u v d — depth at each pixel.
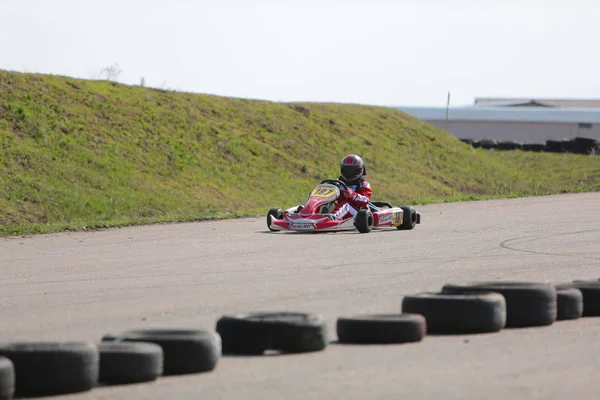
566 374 24.33
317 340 27.16
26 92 103.06
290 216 64.06
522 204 93.38
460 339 29.12
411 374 24.25
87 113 106.50
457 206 92.31
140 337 24.80
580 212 81.31
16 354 22.08
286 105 147.25
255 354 26.95
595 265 46.38
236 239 59.72
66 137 97.62
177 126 115.81
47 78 110.12
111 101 113.25
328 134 140.75
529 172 161.38
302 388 22.77
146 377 23.50
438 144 160.00
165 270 44.69
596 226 67.69
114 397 22.11
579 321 32.78
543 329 31.03
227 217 79.44
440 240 58.50
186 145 111.44
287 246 55.22
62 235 64.12
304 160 126.12
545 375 24.19
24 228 66.94
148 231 66.38
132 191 92.81
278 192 110.31
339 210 63.84
